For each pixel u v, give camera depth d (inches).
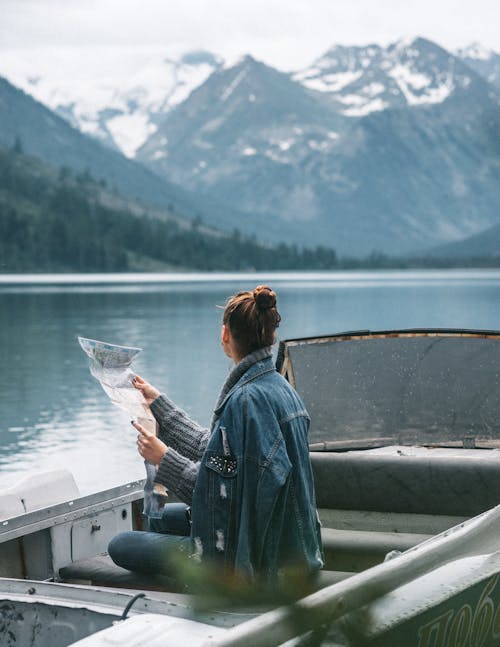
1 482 427.5
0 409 685.3
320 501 185.0
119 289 4739.2
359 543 162.7
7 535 147.0
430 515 179.2
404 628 108.7
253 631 91.3
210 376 847.7
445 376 213.6
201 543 119.3
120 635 102.4
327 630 98.3
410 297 3211.1
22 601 119.4
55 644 117.5
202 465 119.9
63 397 753.0
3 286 5565.9
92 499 164.6
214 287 5098.4
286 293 3846.0
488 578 125.3
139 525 181.3
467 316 1883.6
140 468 459.5
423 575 117.6
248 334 124.2
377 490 179.9
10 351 1216.8
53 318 2021.4
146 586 138.5
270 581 118.7
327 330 1430.9
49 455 494.9
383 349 215.9
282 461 118.3
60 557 157.2
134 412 127.0
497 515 136.3
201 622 108.9
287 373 213.3
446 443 211.9
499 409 210.4
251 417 118.9
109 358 130.4
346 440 213.0
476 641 130.0
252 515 118.2
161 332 1507.1
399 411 214.4
